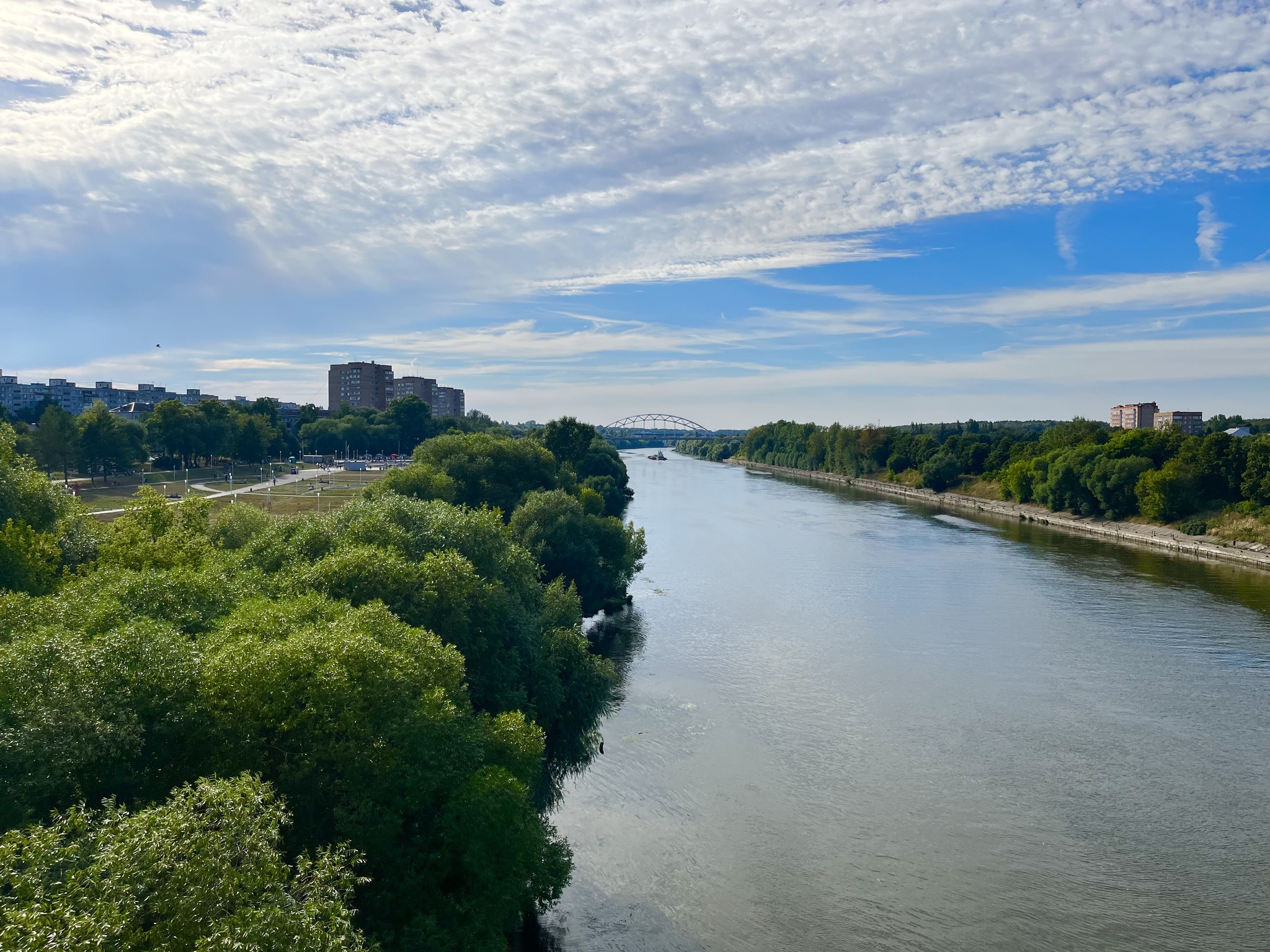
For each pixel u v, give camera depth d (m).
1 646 20.52
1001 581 80.94
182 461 149.25
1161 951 26.80
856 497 174.25
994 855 32.03
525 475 81.50
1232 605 70.12
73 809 15.54
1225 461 108.94
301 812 20.67
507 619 34.88
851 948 26.84
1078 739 42.22
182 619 27.12
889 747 41.41
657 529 119.81
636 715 45.44
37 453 107.00
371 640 21.98
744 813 35.06
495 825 21.98
